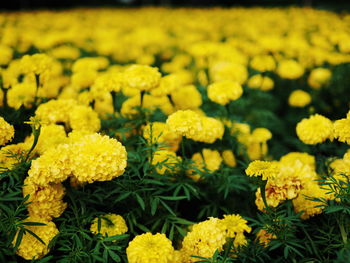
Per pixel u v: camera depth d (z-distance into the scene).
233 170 0.90
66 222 0.74
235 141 0.99
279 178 0.72
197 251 0.67
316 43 1.86
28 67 0.95
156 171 0.81
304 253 0.73
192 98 1.09
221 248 0.66
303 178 0.75
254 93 1.47
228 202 0.88
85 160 0.65
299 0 6.12
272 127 1.32
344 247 0.66
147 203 0.75
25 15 3.72
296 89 1.62
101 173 0.66
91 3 7.57
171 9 5.17
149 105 1.09
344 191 0.67
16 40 1.78
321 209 0.73
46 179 0.66
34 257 0.65
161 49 2.08
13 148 0.73
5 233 0.64
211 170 0.86
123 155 0.68
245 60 1.64
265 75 1.52
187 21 3.12
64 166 0.66
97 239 0.67
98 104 1.12
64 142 0.77
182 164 0.79
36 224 0.63
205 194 0.84
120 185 0.74
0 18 3.06
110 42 1.87
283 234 0.68
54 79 1.31
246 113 1.36
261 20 2.99
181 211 0.88
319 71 1.50
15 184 0.68
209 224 0.67
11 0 6.20
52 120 0.87
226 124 0.99
